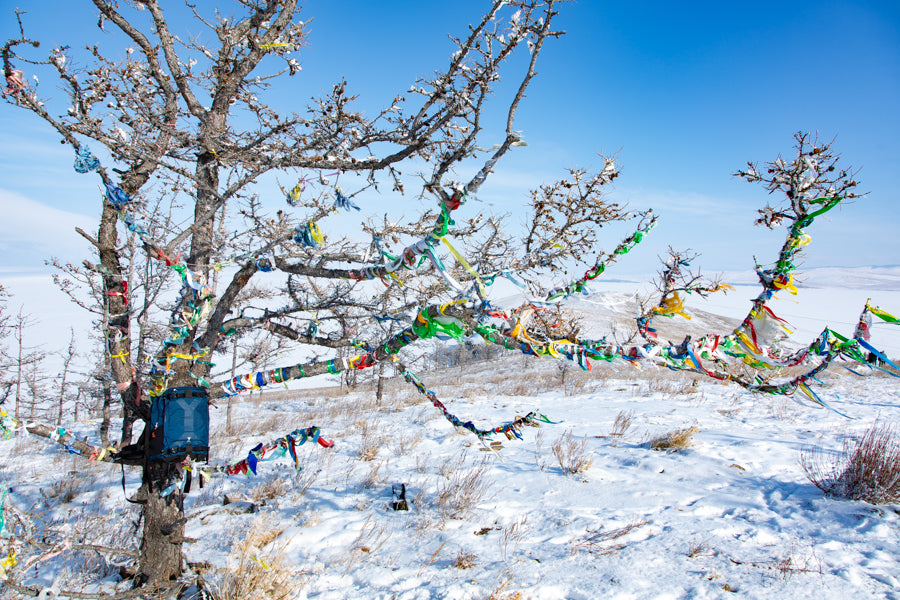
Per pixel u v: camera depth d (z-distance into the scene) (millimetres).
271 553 4648
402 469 7355
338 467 7609
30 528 3359
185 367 3703
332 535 5086
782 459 6656
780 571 3797
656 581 3750
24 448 12195
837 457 6453
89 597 3311
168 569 3955
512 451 7918
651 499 5543
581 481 6230
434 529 5078
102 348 9609
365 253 3352
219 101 3949
